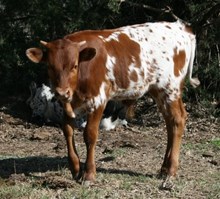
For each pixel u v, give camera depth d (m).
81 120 14.30
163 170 8.84
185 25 9.27
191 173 9.23
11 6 16.39
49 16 15.71
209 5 15.91
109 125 14.61
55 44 7.74
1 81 18.14
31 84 16.33
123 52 8.40
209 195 7.90
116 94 8.48
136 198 7.65
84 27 15.81
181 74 8.95
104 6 15.83
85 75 7.97
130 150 11.45
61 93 7.59
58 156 10.80
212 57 16.52
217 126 14.89
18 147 12.26
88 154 8.26
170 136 8.87
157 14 16.86
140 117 15.73
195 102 16.27
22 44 16.52
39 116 15.49
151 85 8.75
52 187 8.04
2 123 15.36
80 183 8.23
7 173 9.15
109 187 8.11
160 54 8.68
